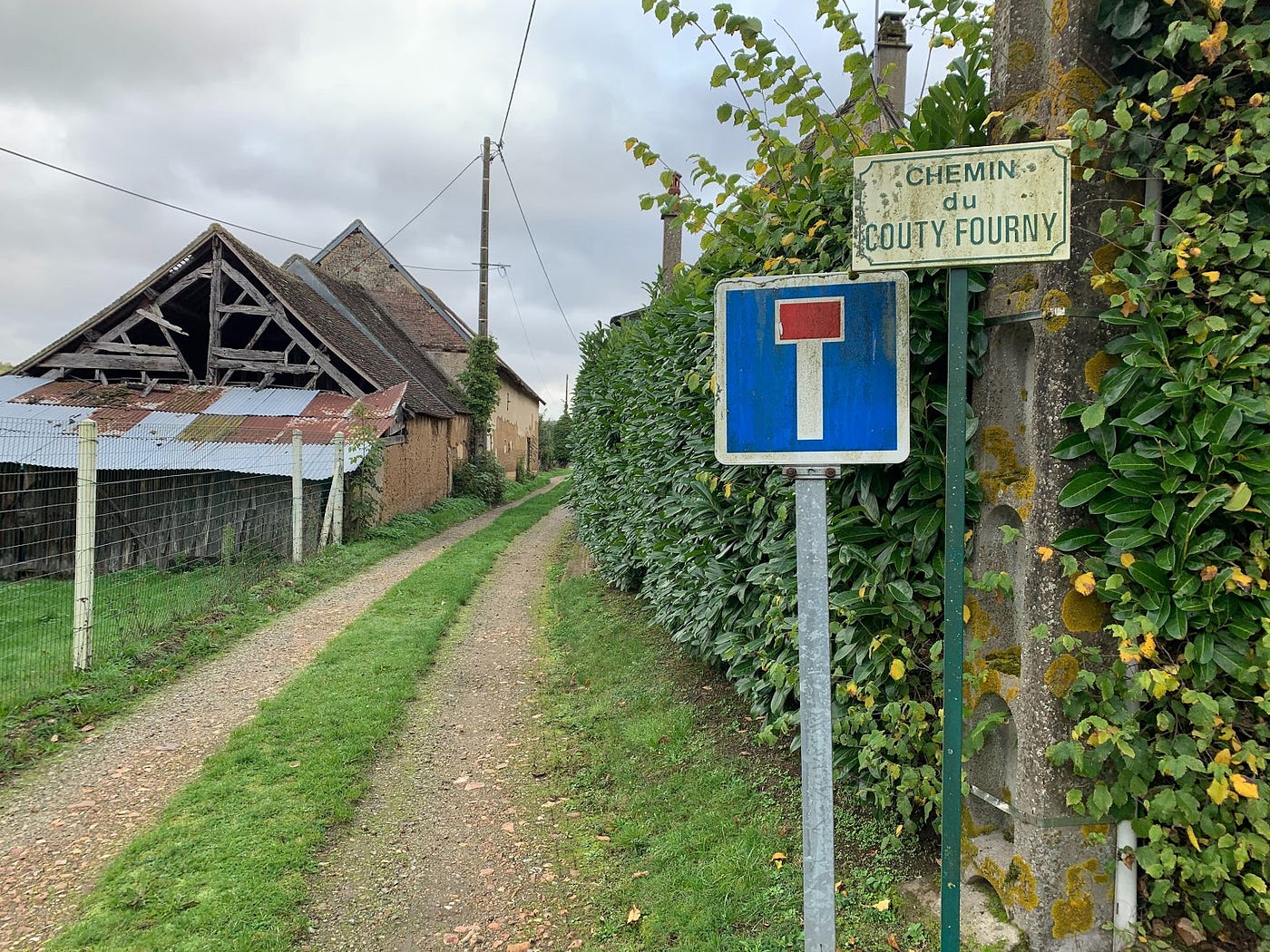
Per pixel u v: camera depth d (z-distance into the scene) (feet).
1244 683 7.00
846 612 9.84
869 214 6.29
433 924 10.46
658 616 20.39
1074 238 7.49
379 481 50.42
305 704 18.34
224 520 43.52
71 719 17.75
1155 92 6.91
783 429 6.64
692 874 10.48
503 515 71.41
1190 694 6.97
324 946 10.02
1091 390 7.49
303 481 42.60
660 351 20.16
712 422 14.78
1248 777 7.09
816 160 9.96
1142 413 7.19
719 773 13.15
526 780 14.89
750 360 6.68
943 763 6.21
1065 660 7.56
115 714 18.40
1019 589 8.35
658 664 19.88
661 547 19.39
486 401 87.30
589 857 11.85
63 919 10.50
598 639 23.71
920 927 8.50
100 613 26.14
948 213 6.11
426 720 18.13
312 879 11.49
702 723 15.53
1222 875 7.04
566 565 40.83
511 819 13.37
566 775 14.88
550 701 19.31
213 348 53.83
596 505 33.24
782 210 10.83
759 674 13.39
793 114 9.84
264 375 56.18
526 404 152.46
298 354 57.62
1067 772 7.64
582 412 41.96
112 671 20.30
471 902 10.94
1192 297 7.31
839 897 9.25
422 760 15.88
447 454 75.97
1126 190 7.58
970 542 8.69
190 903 10.64
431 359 99.71
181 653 22.76
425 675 21.65
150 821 13.23
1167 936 7.58
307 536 41.88
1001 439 8.34
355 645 23.72
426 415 65.16
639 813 12.76
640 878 10.89
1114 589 7.24
